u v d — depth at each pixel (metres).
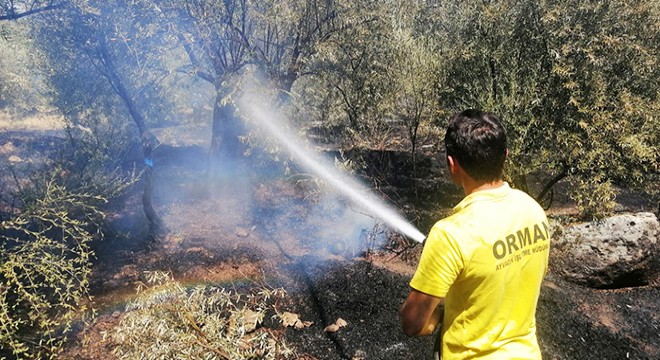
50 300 4.30
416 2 6.38
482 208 1.66
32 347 3.65
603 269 5.18
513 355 1.66
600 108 5.02
